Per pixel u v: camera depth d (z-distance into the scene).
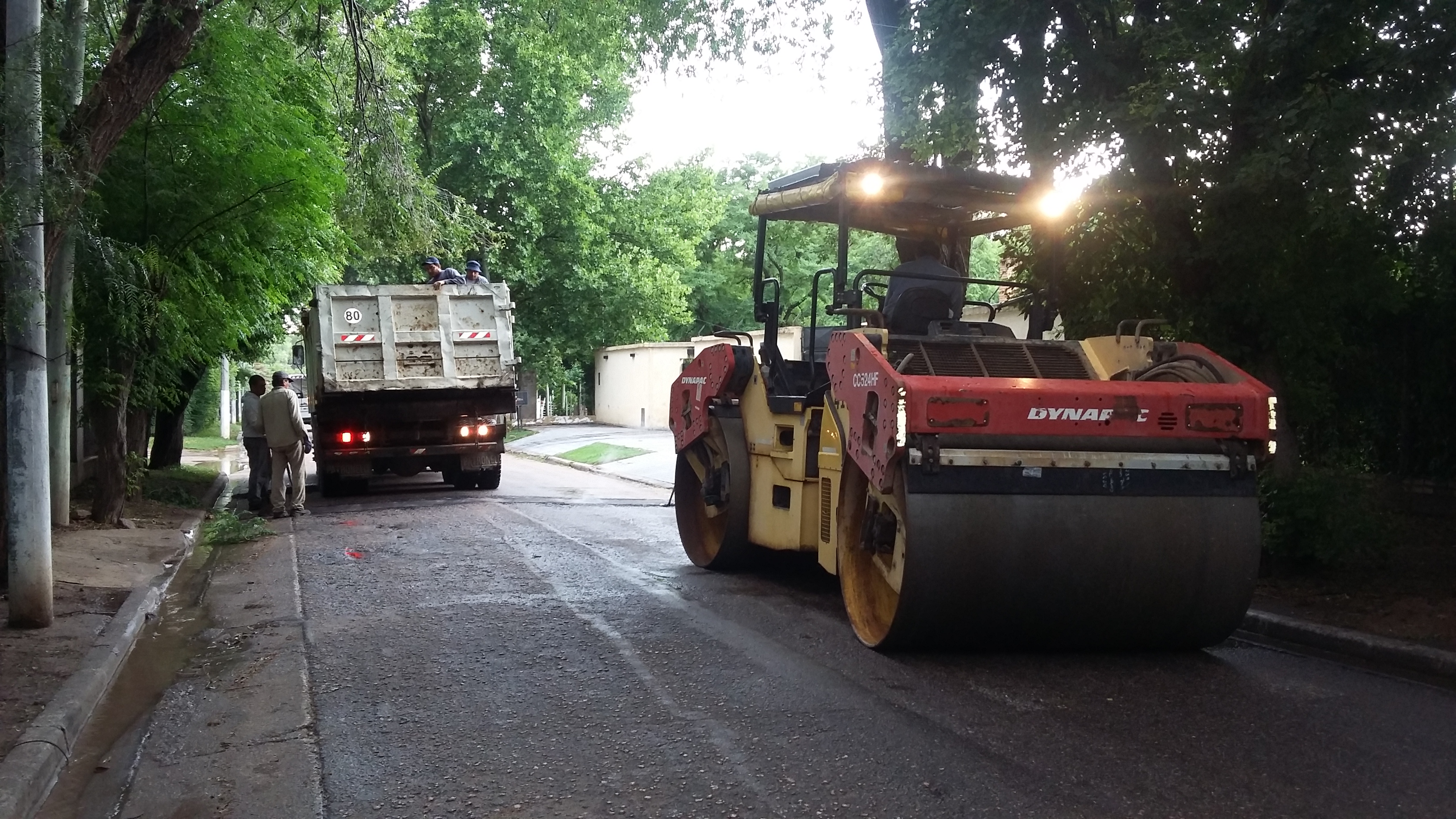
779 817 4.34
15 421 7.25
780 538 8.94
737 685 6.20
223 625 8.05
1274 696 5.96
